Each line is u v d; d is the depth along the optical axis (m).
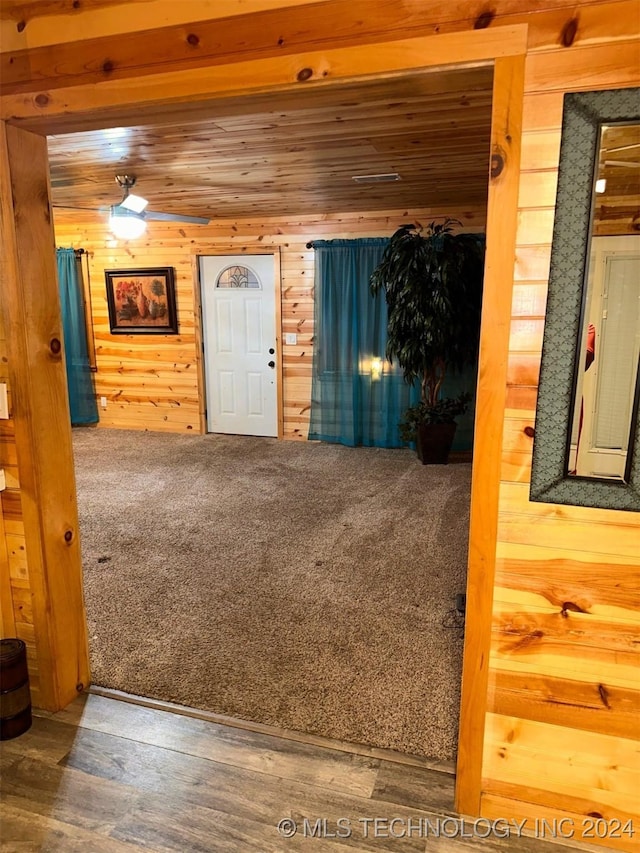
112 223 3.90
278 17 1.47
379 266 5.11
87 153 3.35
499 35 1.32
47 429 2.01
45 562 2.03
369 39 1.42
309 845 1.58
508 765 1.64
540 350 1.41
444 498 4.41
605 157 1.30
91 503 4.32
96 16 1.63
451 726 2.02
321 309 5.79
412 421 5.39
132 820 1.65
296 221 5.79
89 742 1.95
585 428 1.42
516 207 1.36
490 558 1.54
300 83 1.49
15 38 1.72
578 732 1.58
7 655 1.96
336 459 5.50
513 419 1.46
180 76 1.57
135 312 6.52
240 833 1.61
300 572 3.20
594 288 1.35
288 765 1.85
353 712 2.09
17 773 1.82
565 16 1.28
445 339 4.93
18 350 1.91
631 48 1.25
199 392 6.48
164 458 5.57
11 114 1.77
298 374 6.14
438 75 1.41
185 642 2.54
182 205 5.12
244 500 4.38
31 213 1.90
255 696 2.18
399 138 3.06
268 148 3.25
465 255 4.75
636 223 1.31
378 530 3.79
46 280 1.97
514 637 1.57
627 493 1.42
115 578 3.14
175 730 2.00
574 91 1.30
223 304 6.28
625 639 1.51
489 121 2.75
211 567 3.27
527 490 1.49
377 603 2.87
